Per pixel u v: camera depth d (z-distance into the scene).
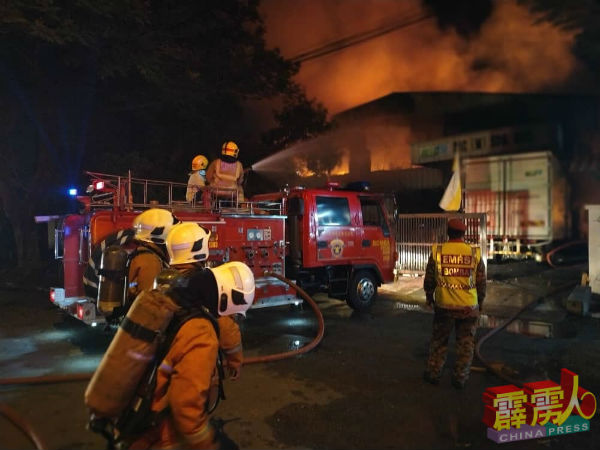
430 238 10.99
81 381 4.75
